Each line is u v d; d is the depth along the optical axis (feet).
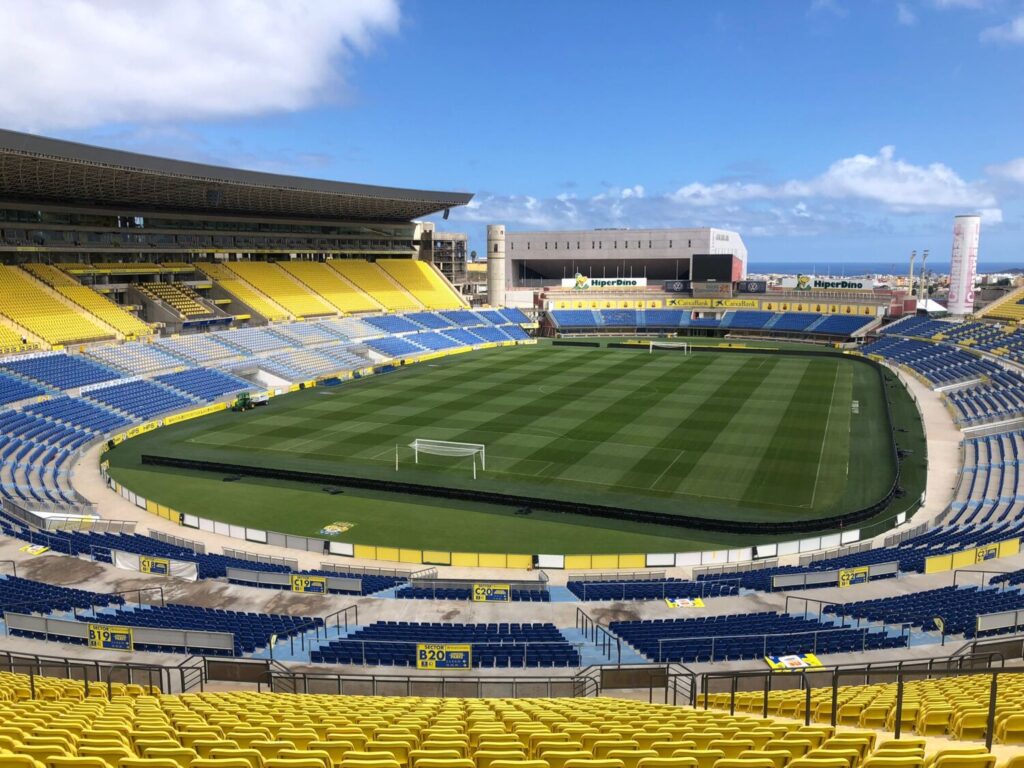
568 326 440.45
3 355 214.07
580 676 62.90
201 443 186.60
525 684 63.31
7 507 128.67
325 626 79.82
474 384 265.34
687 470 160.86
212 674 64.64
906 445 180.04
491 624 81.66
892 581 91.40
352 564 114.52
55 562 99.19
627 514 135.44
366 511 140.05
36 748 32.35
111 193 264.72
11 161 206.59
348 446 181.78
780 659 65.67
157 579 94.94
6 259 258.37
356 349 313.12
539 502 141.49
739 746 35.40
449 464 165.99
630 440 184.55
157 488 152.97
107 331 251.39
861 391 246.88
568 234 499.10
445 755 34.55
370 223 404.98
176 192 278.46
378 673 65.57
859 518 133.69
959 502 138.82
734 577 104.58
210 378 245.45
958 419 201.67
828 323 399.24
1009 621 69.97
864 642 68.23
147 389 223.71
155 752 33.81
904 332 341.21
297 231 369.30
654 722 42.29
